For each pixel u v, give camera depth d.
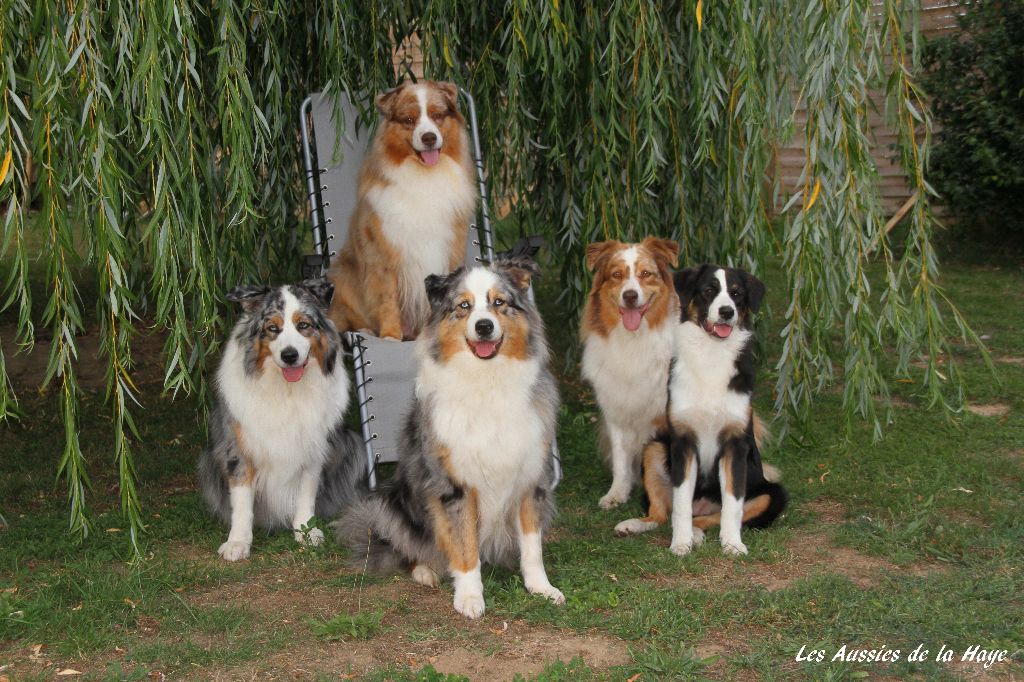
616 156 6.31
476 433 3.97
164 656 3.50
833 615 3.77
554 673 3.31
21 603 3.88
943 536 4.52
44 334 9.05
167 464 6.07
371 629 3.73
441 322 4.05
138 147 4.47
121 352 4.35
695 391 4.53
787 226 5.96
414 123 5.49
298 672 3.42
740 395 4.54
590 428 6.78
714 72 5.51
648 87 5.57
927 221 5.59
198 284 4.69
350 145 6.07
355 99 5.90
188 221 4.65
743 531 4.80
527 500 4.16
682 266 6.48
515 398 4.03
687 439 4.59
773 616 3.75
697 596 3.93
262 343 4.63
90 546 4.68
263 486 4.88
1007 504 4.95
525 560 4.14
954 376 7.28
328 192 6.05
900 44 5.29
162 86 4.16
